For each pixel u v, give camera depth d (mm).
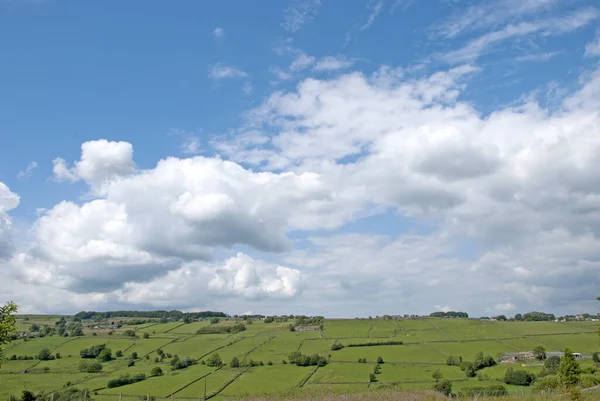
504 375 119750
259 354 165625
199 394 106438
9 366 149625
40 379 127875
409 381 119500
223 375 130500
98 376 132750
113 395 106875
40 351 165250
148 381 122875
